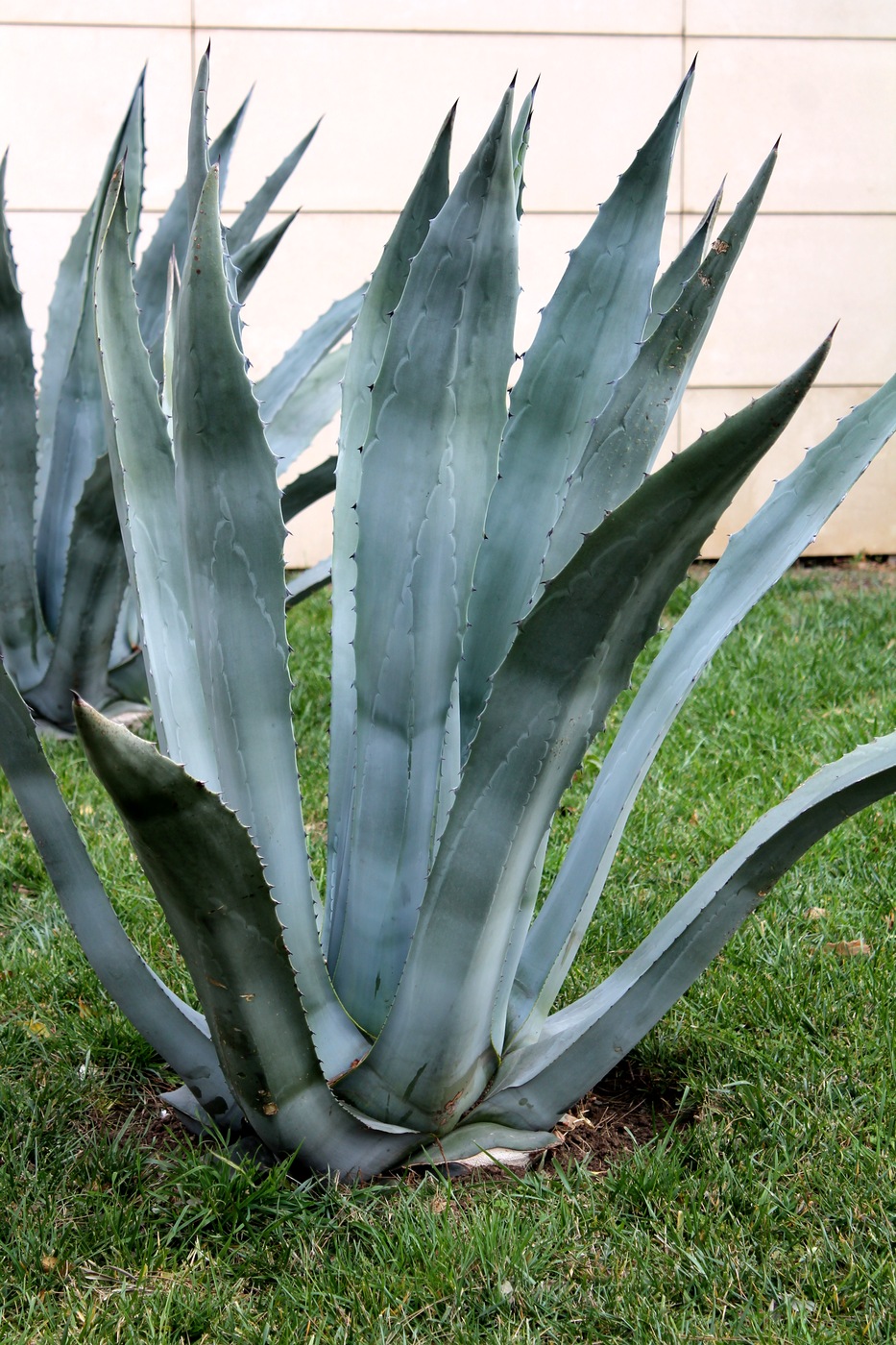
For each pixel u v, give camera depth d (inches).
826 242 398.6
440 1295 100.7
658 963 111.7
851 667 271.4
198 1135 121.0
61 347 249.4
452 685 111.6
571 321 111.1
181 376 96.3
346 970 115.1
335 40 371.2
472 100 379.6
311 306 382.0
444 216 105.4
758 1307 100.7
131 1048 135.2
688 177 392.2
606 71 382.9
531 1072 116.3
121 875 174.7
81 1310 100.0
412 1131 111.4
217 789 110.7
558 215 389.1
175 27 364.5
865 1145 119.3
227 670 102.0
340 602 120.4
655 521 86.2
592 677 94.5
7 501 227.0
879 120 394.0
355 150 376.8
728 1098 126.9
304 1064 104.5
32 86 362.0
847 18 387.2
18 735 104.0
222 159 233.8
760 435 82.4
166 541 112.3
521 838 98.6
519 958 120.6
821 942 155.7
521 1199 112.2
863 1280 102.9
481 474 110.7
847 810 105.7
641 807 197.6
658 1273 103.5
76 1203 111.1
